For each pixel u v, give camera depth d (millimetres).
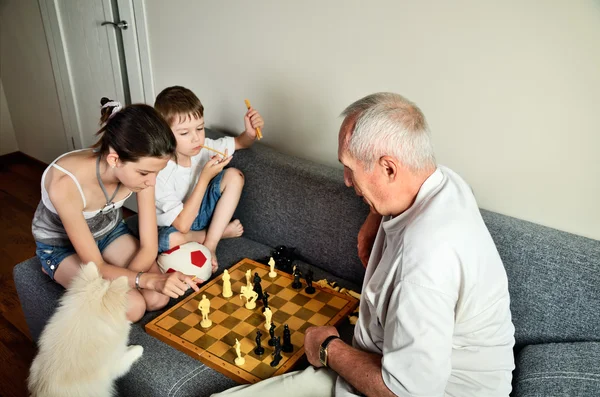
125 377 1623
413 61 1878
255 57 2357
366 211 1931
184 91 2086
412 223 1275
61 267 1875
